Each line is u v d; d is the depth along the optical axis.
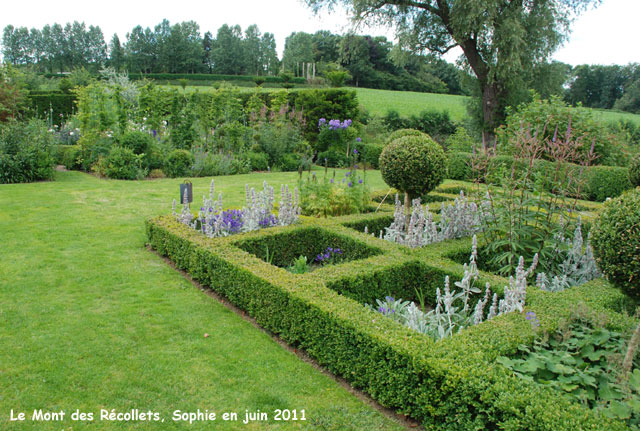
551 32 17.34
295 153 15.12
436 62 21.89
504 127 13.23
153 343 3.37
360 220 6.00
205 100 14.76
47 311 3.80
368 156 17.12
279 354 3.33
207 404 2.70
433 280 4.16
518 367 2.42
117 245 5.71
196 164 12.12
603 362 2.45
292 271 4.73
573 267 4.36
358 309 3.12
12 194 8.29
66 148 12.57
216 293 4.45
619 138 12.78
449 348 2.56
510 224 4.42
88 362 3.07
